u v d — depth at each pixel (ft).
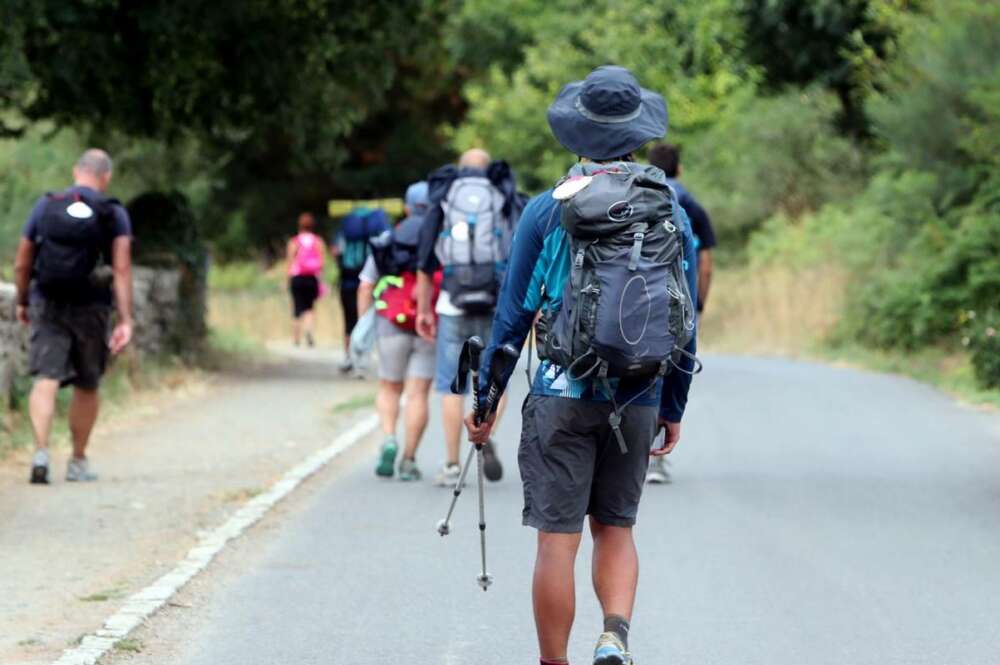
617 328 58.70
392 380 127.34
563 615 61.52
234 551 97.71
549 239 61.21
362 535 102.83
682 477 126.21
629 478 62.80
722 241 348.18
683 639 76.84
